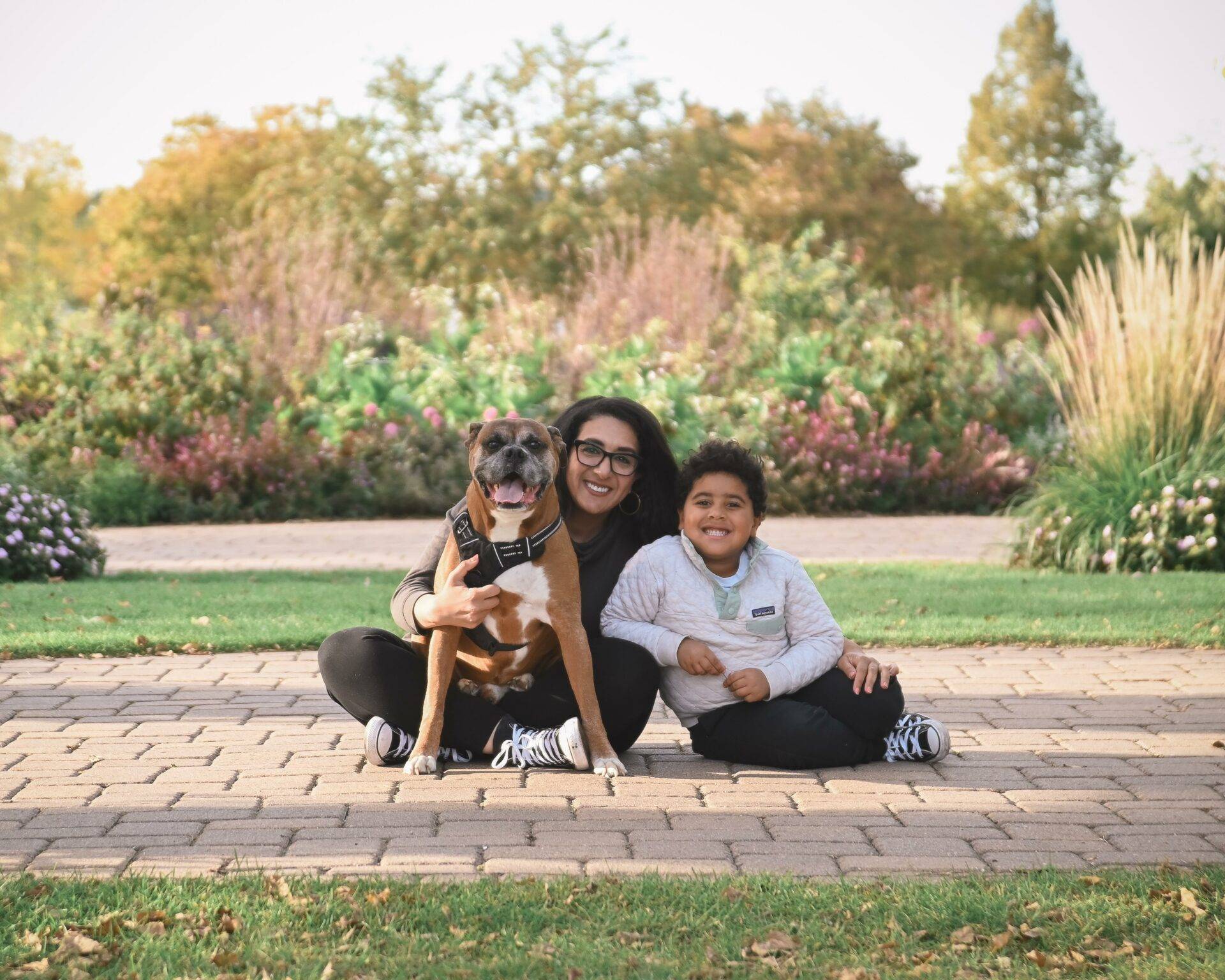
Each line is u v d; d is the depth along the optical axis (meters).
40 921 2.95
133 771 4.36
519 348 17.33
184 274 36.91
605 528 4.83
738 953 2.84
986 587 8.91
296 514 15.34
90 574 10.02
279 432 15.83
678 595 4.55
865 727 4.48
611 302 18.34
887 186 36.59
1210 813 3.94
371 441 15.88
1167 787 4.23
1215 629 7.02
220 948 2.83
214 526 14.42
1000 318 24.52
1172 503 9.86
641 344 16.59
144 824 3.76
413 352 17.67
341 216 30.23
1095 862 3.48
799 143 35.88
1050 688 5.77
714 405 15.83
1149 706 5.43
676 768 4.54
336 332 18.20
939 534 13.30
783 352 16.89
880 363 16.92
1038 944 2.89
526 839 3.66
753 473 4.52
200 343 16.59
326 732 4.94
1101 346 10.47
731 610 4.52
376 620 7.45
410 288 28.55
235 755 4.59
